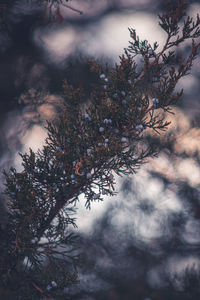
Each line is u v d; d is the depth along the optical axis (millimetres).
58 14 8547
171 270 6195
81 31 8945
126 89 3889
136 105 3824
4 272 3914
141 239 6555
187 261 6273
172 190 7066
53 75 8164
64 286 3977
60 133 3848
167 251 6426
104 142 3707
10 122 7543
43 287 3938
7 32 8617
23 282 3924
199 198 6977
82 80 7922
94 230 6527
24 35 8672
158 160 7281
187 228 6664
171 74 3762
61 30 8781
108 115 3846
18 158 7105
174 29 3982
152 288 6004
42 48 8539
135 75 4039
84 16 9273
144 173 7172
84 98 6688
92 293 5848
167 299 5887
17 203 3734
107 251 6320
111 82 3924
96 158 3641
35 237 3787
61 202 4137
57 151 3773
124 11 9508
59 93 7883
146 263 6281
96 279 5988
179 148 7414
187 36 4004
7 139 7316
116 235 6523
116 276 6094
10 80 8070
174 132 7473
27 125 7480
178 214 6828
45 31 8719
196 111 7754
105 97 3947
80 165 3693
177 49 8602
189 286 6023
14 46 8516
